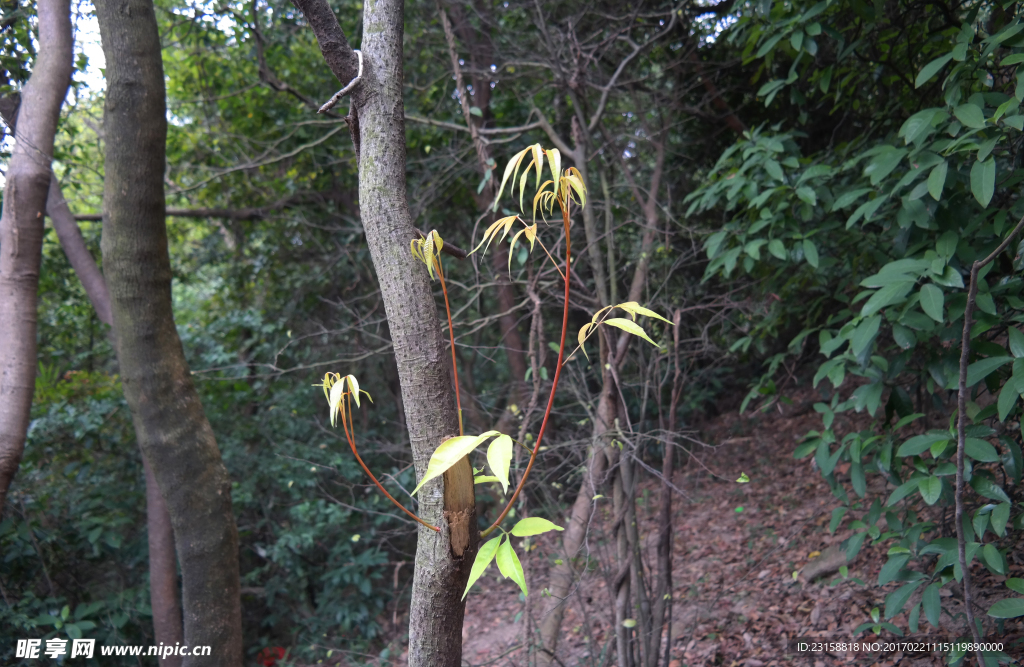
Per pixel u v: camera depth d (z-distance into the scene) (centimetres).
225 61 711
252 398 680
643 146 539
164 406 304
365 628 600
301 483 614
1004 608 193
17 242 311
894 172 273
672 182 591
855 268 301
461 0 531
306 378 732
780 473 639
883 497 469
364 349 680
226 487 318
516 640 320
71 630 452
